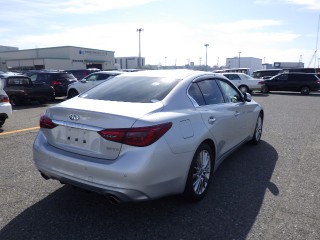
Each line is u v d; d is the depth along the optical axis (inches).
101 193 122.1
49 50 2365.9
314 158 220.8
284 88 903.7
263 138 281.0
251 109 223.9
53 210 141.1
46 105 546.0
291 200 153.3
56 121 135.8
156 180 121.8
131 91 150.8
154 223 131.3
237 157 221.6
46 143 140.9
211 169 161.6
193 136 138.9
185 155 133.6
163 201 150.7
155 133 121.0
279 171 193.9
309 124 359.3
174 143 127.6
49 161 134.7
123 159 117.8
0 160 207.3
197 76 169.0
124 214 138.6
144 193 119.7
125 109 128.4
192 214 138.9
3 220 131.6
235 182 175.8
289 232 124.7
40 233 122.6
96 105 135.1
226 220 133.9
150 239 119.8
